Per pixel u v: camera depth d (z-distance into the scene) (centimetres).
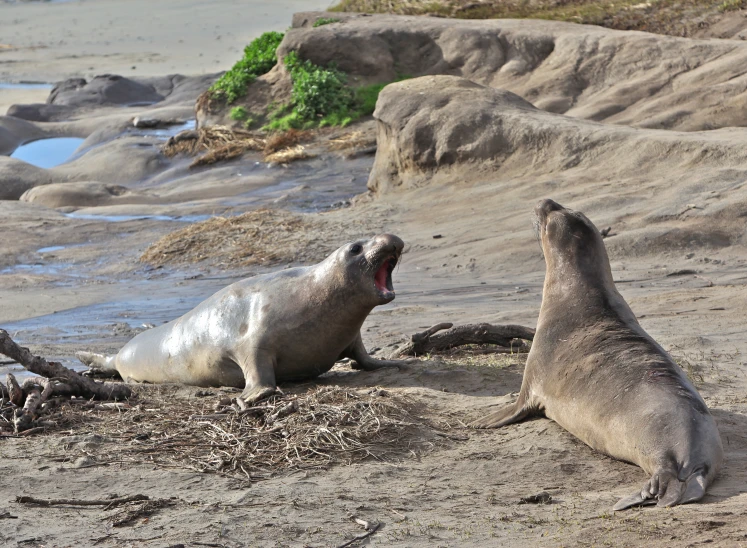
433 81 4222
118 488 1160
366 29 5944
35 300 3053
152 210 4488
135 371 1897
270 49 6297
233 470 1230
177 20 14325
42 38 13575
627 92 4959
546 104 5131
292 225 3731
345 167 5084
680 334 1952
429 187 3869
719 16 5944
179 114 6800
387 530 998
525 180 3609
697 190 3083
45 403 1504
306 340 1641
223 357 1697
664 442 1146
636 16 6181
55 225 4206
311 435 1324
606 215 3086
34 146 6988
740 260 2669
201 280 3234
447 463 1255
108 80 8312
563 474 1207
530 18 6544
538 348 1406
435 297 2619
